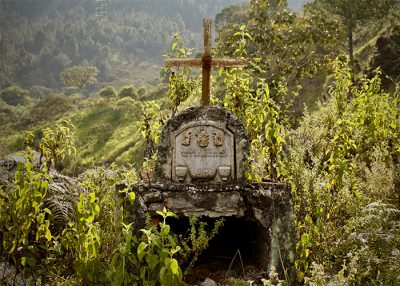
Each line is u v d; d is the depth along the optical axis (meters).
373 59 19.69
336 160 4.89
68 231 4.25
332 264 4.14
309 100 21.95
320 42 15.24
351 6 19.48
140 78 132.75
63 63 141.88
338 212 4.72
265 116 4.65
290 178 4.54
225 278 4.21
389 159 5.93
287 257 4.02
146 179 4.73
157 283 3.80
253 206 4.14
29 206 3.89
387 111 6.24
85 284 3.80
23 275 4.21
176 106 6.03
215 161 4.32
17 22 196.38
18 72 140.62
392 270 3.57
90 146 36.78
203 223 4.07
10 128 56.22
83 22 175.25
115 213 4.11
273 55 15.06
